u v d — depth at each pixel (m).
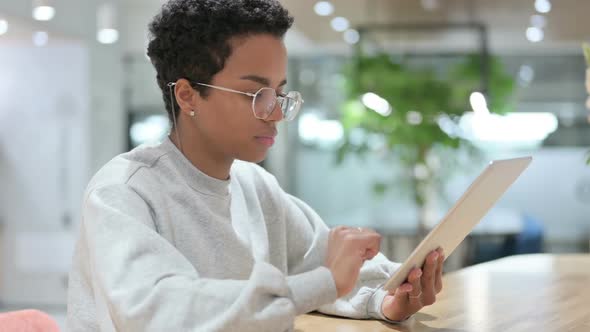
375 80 6.03
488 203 1.36
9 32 6.69
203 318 1.00
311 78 8.62
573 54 8.34
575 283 2.03
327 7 5.82
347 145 6.80
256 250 1.42
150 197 1.22
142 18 7.89
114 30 7.45
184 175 1.29
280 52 1.23
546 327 1.41
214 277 1.27
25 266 7.27
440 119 6.03
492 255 6.06
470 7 5.78
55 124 7.27
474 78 6.05
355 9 5.88
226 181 1.34
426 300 1.38
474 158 6.73
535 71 8.41
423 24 6.17
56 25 6.59
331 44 7.60
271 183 1.56
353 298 1.52
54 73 7.27
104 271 1.07
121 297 1.02
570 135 8.38
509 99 7.38
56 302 7.20
